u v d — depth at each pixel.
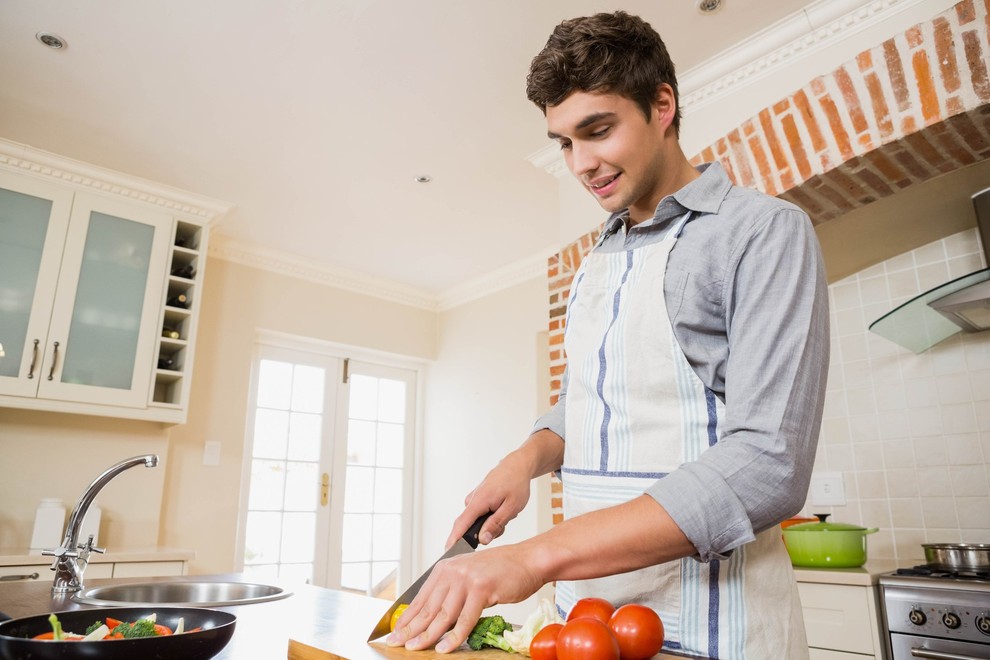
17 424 3.08
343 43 2.36
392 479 4.82
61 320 2.97
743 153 2.25
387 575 4.64
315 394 4.53
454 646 0.74
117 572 2.73
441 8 2.20
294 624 1.11
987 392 2.38
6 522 2.98
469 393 4.71
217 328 3.97
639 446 0.88
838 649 1.98
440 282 4.84
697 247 0.88
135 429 3.41
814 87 2.09
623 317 0.93
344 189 3.43
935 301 2.13
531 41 2.36
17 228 2.94
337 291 4.59
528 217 3.76
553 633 0.75
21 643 0.68
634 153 0.92
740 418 0.74
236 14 2.22
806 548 2.20
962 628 1.75
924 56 1.87
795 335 0.76
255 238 4.04
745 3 2.17
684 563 0.83
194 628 0.89
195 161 3.14
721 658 0.77
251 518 4.06
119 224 3.22
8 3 2.17
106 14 2.22
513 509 0.98
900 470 2.54
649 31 0.93
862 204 2.24
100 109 2.74
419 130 2.90
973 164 2.08
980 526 2.33
